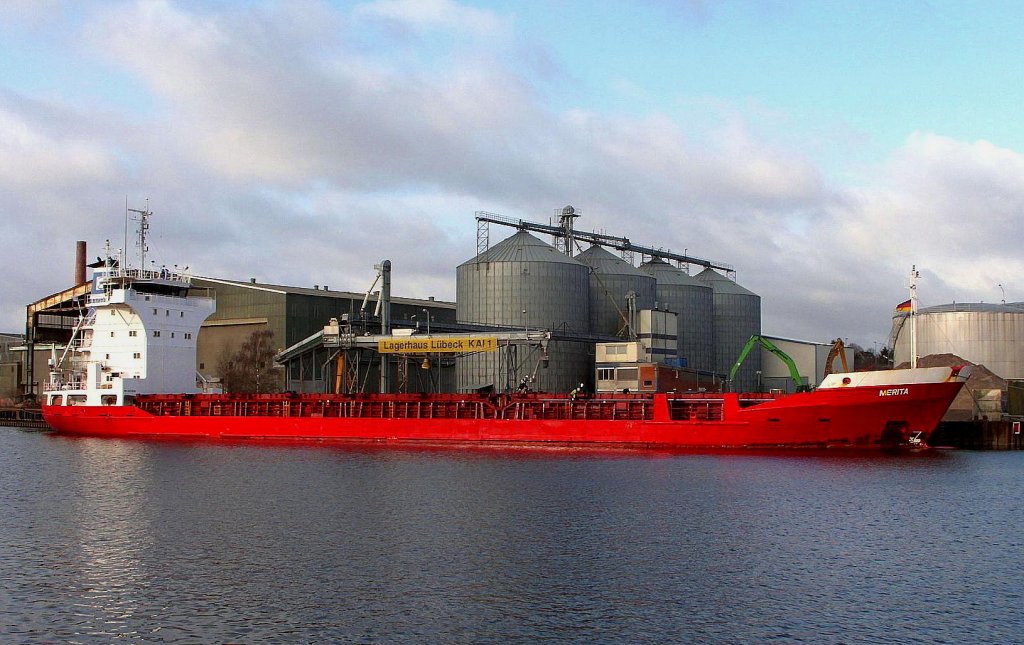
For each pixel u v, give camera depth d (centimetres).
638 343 11756
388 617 3509
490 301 13638
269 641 3294
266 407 9769
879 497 5725
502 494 5822
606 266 14988
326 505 5509
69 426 10594
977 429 8788
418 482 6328
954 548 4478
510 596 3738
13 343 17988
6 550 4466
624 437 8175
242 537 4697
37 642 3303
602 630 3384
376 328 11419
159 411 10162
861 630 3391
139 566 4175
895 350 13788
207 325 14688
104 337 10475
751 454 7650
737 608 3609
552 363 13438
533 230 14612
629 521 5025
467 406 9038
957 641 3297
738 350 17175
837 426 7562
